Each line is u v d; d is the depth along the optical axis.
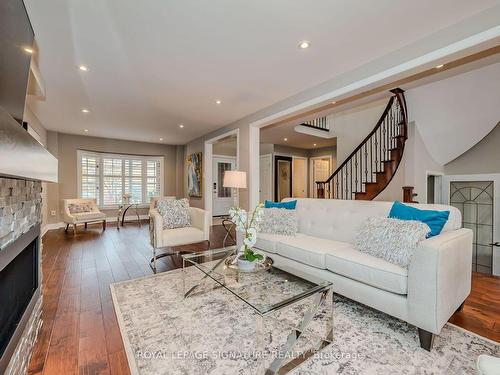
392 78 2.57
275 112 3.98
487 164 4.55
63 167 6.23
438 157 4.79
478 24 1.95
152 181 7.70
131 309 2.12
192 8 1.88
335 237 2.76
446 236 1.79
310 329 1.86
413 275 1.64
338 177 5.74
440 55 2.16
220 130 5.61
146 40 2.29
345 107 4.29
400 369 1.43
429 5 1.87
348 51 2.50
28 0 1.74
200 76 3.02
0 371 1.01
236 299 2.31
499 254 4.44
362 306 2.17
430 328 1.56
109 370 1.44
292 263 2.51
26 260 1.59
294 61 2.69
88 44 2.33
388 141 4.63
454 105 4.01
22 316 1.38
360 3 1.84
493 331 1.78
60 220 6.06
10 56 1.14
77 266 3.23
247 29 2.15
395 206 2.34
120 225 6.45
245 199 4.71
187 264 3.25
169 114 4.58
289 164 8.27
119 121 5.07
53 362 1.49
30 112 4.37
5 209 1.17
